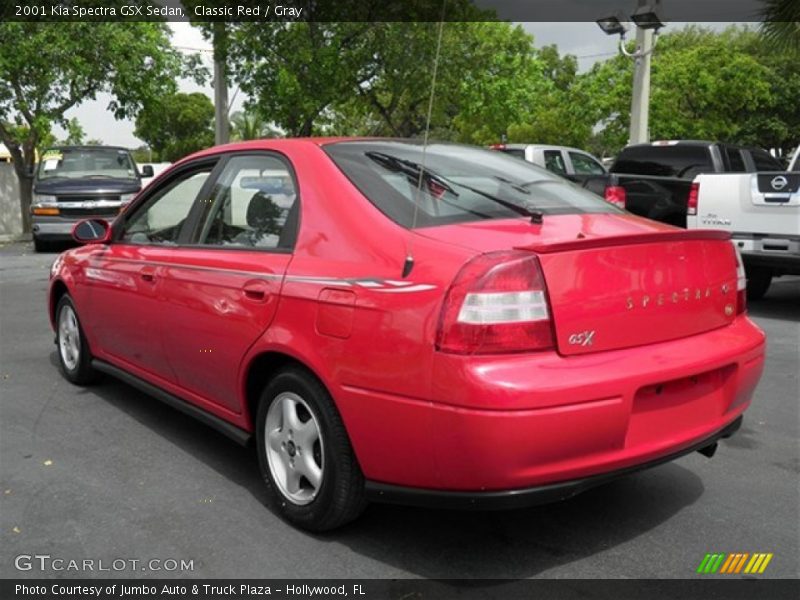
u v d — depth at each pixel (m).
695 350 3.10
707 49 29.33
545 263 2.79
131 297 4.52
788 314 8.45
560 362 2.77
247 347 3.51
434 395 2.73
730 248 3.42
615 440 2.83
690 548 3.23
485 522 3.46
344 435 3.11
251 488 3.85
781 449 4.39
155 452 4.34
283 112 15.66
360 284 3.01
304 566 3.10
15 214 18.89
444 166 3.79
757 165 12.45
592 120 29.95
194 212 4.22
